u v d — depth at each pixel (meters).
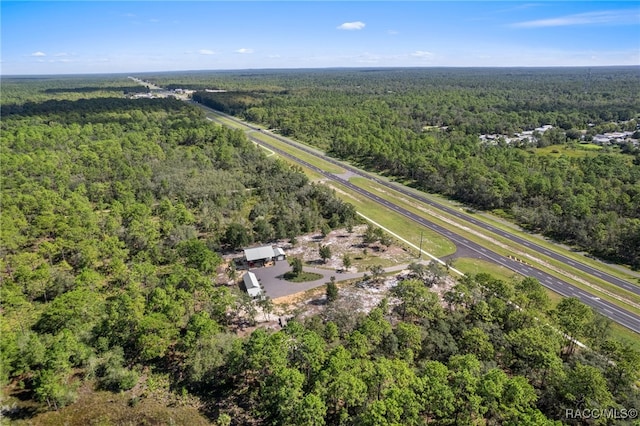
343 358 49.66
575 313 60.91
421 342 58.09
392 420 40.97
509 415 41.56
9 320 65.44
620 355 51.69
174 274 73.19
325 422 46.34
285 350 52.50
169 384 55.94
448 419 45.50
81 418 50.84
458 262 92.88
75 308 62.50
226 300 67.19
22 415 51.16
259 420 49.84
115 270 76.88
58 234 90.06
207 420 50.25
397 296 71.12
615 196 115.62
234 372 53.53
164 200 110.12
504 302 66.06
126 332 60.00
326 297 77.06
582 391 45.22
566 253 98.69
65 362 52.72
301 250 97.88
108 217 97.06
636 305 76.44
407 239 104.88
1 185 116.06
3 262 79.06
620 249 95.81
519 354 54.53
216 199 120.31
